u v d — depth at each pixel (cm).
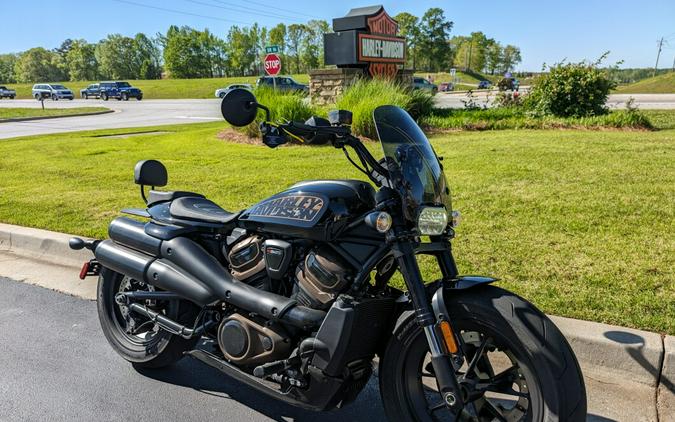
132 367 390
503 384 272
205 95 6519
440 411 320
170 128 2088
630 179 785
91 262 407
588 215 621
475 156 1031
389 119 290
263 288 316
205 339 378
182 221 358
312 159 1096
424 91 1795
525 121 1573
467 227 596
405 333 279
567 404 240
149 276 355
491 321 256
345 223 287
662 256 493
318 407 284
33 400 349
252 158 1148
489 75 12094
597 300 412
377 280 303
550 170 869
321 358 274
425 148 295
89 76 13750
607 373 352
